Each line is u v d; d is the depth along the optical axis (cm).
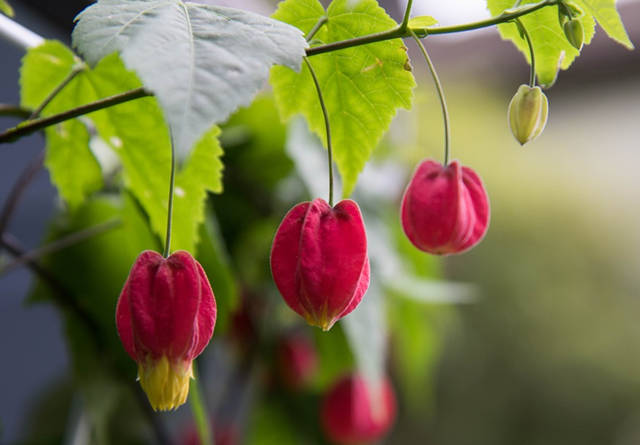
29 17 58
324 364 53
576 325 135
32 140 69
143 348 34
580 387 131
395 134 54
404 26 36
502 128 145
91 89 38
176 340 34
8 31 39
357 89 38
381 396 57
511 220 138
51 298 46
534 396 130
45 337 72
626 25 136
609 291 141
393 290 52
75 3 58
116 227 44
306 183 46
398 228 54
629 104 151
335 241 35
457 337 127
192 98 31
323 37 38
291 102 38
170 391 34
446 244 37
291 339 58
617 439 130
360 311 47
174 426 59
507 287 134
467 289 132
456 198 37
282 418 59
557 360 132
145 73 31
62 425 58
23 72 39
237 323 55
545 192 143
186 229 39
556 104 159
